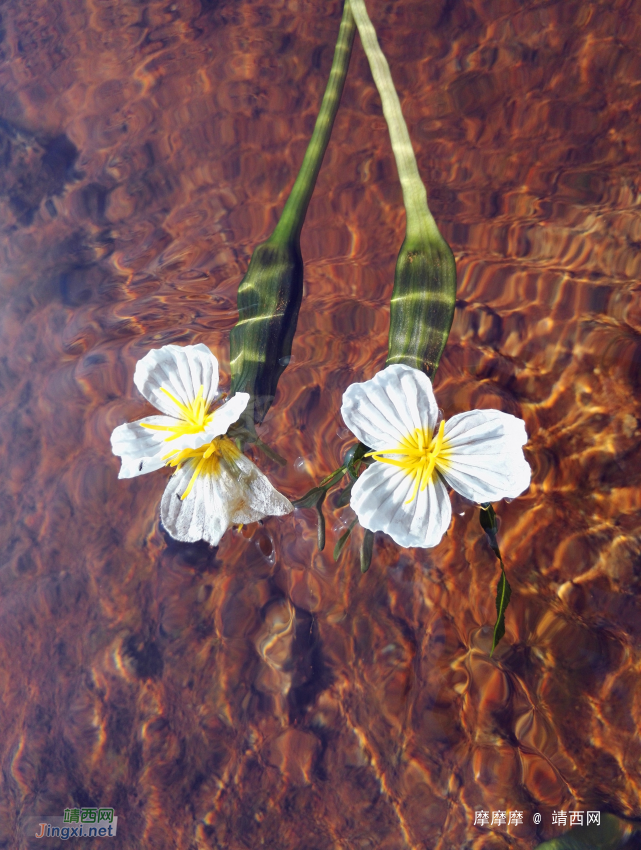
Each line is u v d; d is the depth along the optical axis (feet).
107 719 0.71
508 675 0.71
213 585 0.76
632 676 0.70
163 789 0.68
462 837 0.64
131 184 1.14
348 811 0.66
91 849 0.66
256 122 1.16
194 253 1.05
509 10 1.20
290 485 0.78
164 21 1.32
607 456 0.78
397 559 0.76
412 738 0.69
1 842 0.68
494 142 1.09
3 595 0.79
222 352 0.88
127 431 0.64
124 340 0.93
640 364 0.82
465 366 0.86
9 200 1.16
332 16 1.25
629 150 1.04
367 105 1.15
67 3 1.38
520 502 0.77
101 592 0.77
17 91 1.28
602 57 1.13
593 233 0.95
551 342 0.86
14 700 0.74
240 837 0.66
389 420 0.59
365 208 1.04
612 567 0.74
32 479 0.86
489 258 0.95
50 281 1.05
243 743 0.69
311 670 0.72
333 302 0.94
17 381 0.95
